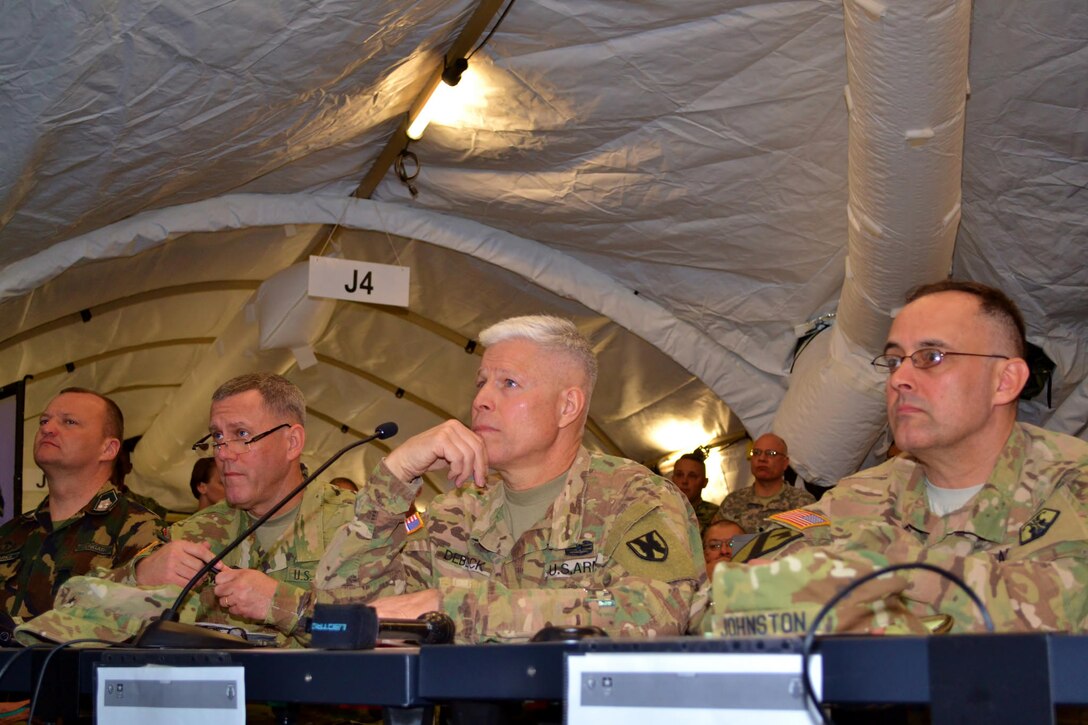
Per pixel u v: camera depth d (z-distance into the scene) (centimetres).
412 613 201
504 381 248
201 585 297
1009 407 224
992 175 439
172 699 155
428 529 258
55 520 390
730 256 541
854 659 114
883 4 324
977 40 381
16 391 664
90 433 391
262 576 278
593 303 589
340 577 228
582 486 247
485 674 133
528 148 505
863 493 241
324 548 326
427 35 410
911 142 369
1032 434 224
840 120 443
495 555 249
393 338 743
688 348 592
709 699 116
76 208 432
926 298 226
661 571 222
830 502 242
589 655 123
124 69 346
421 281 668
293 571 323
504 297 664
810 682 112
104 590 218
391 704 137
